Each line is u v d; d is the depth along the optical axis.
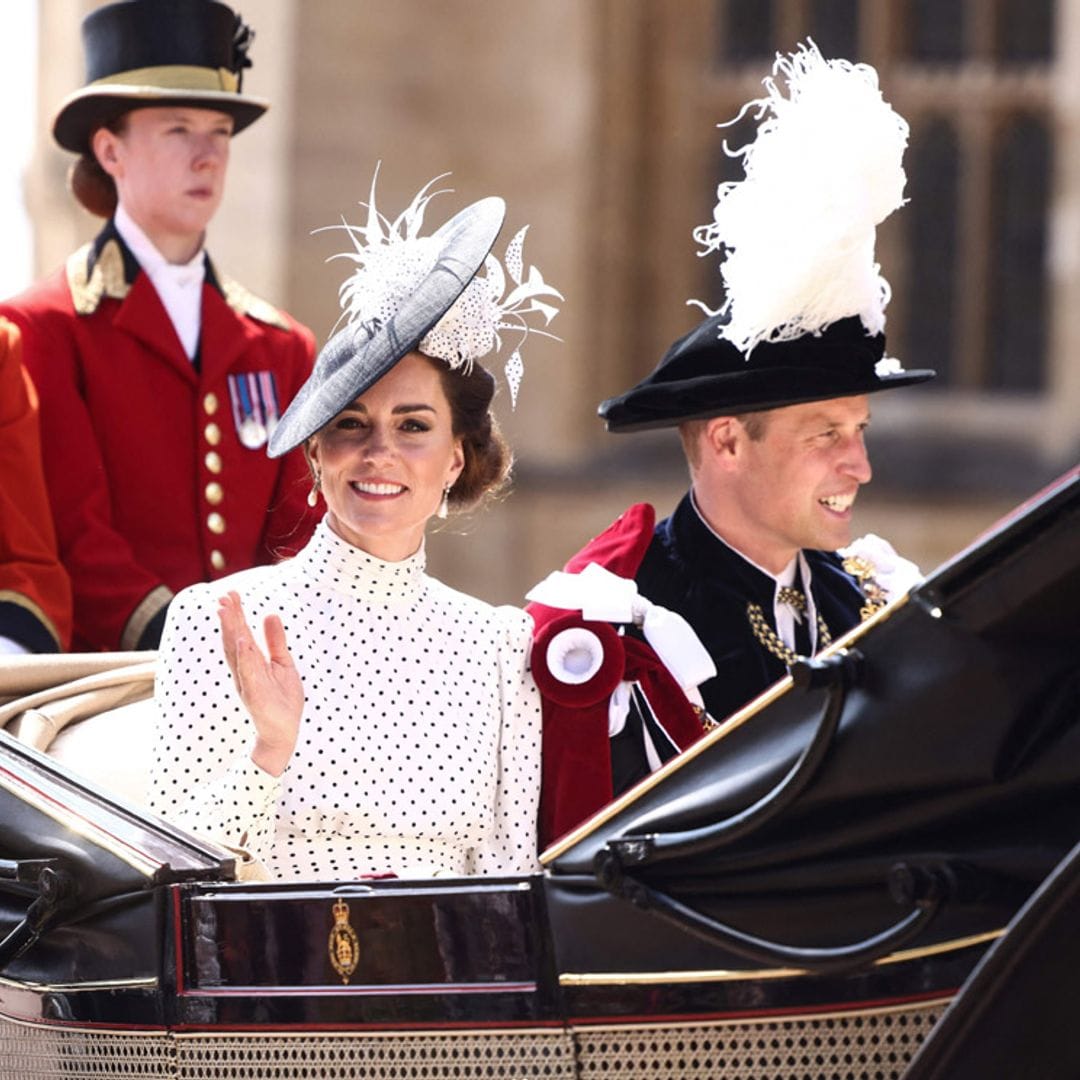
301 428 13.03
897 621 9.82
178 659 13.16
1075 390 46.44
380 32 45.72
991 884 9.67
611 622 14.36
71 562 17.73
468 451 13.78
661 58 47.88
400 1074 10.74
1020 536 9.42
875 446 46.44
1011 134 47.78
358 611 13.51
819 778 9.90
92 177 18.98
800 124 14.19
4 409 17.39
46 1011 11.74
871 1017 9.91
